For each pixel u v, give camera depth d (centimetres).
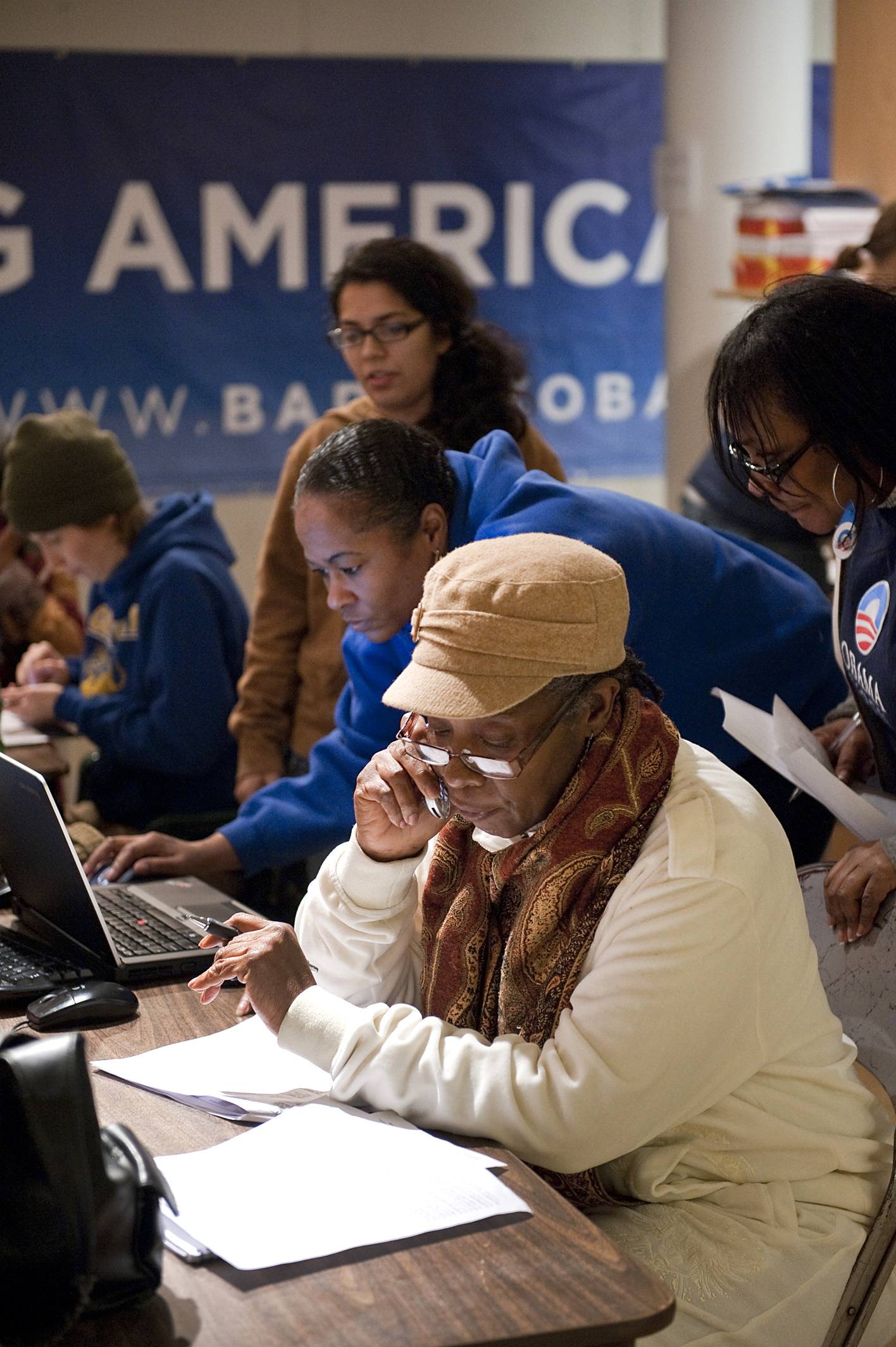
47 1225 105
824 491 173
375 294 267
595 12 530
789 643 235
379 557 194
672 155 473
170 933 190
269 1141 133
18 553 394
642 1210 141
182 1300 111
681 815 141
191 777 331
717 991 135
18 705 354
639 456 564
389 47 516
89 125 498
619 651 141
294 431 534
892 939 165
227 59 504
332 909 163
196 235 512
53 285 505
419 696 135
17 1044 114
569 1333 107
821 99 541
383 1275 113
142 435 522
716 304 475
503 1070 136
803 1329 138
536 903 143
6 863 200
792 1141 144
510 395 279
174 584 323
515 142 532
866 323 167
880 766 200
